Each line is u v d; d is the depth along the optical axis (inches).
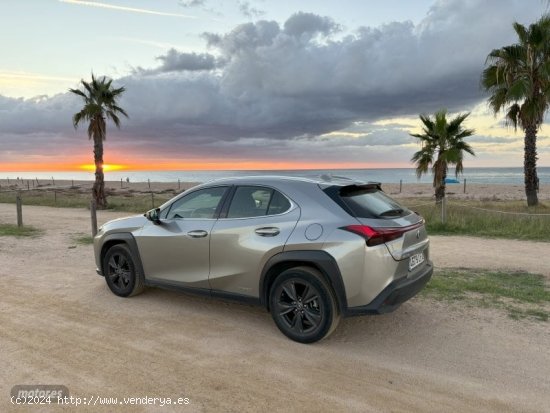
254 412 127.3
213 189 206.1
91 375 149.4
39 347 172.6
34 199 1121.4
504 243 417.1
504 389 139.6
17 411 127.0
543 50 668.7
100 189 917.8
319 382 144.5
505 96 696.4
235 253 187.8
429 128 733.3
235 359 161.5
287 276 173.5
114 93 956.6
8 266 322.0
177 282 211.5
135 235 226.8
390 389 139.9
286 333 178.2
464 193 1547.7
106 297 238.2
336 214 169.5
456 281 266.5
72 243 428.1
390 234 162.9
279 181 189.0
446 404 131.2
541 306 220.5
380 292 161.0
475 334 184.4
